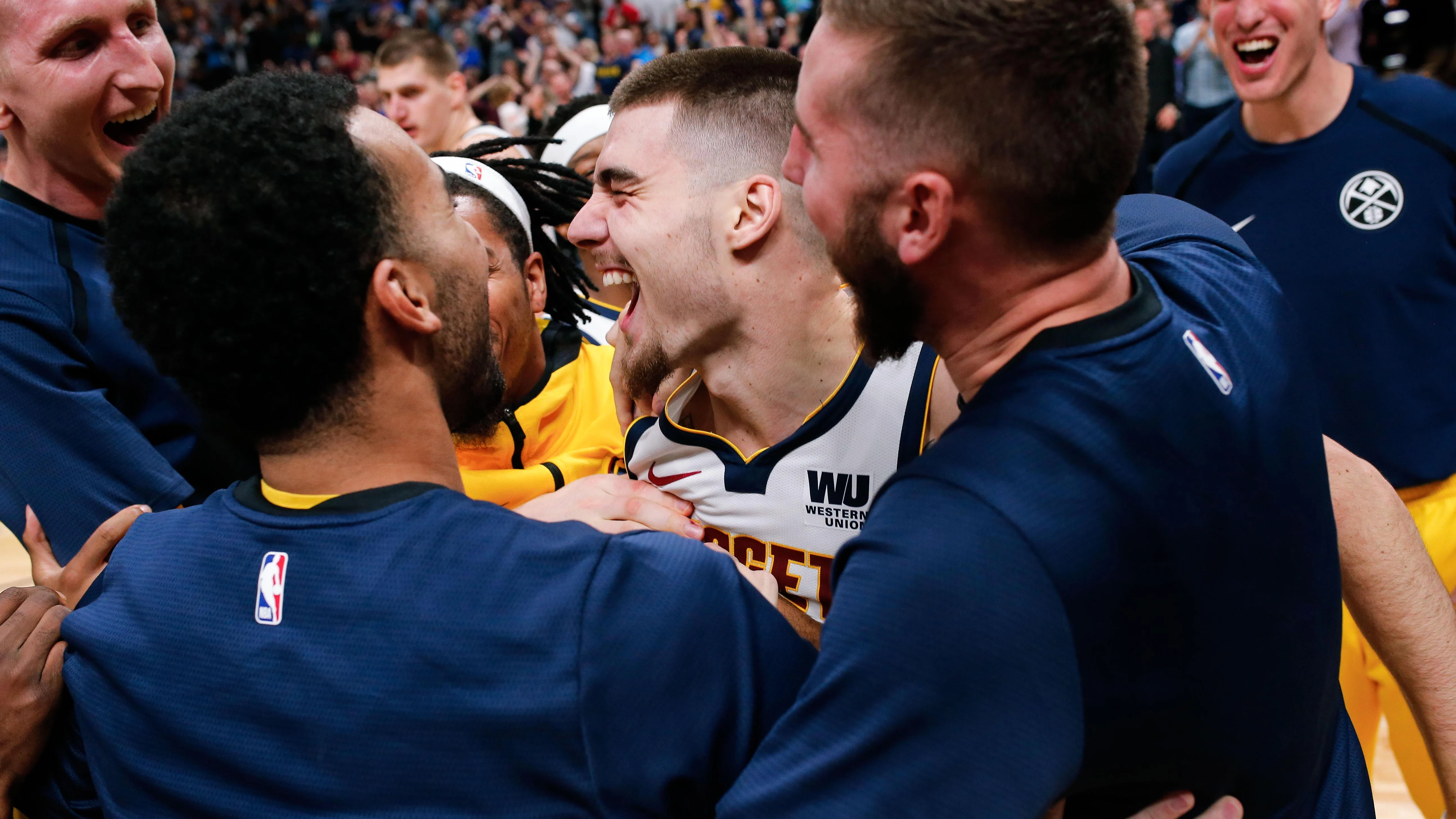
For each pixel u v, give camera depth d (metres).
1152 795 0.75
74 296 1.25
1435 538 1.86
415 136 3.94
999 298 0.73
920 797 0.64
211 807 0.71
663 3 12.14
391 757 0.68
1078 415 0.68
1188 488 0.69
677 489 1.14
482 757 0.68
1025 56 0.65
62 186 1.30
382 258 0.72
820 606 1.10
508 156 2.87
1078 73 0.65
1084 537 0.65
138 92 1.26
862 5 0.69
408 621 0.69
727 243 1.01
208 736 0.70
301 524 0.72
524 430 1.31
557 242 2.06
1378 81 1.88
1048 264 0.71
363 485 0.74
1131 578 0.66
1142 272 0.82
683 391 1.14
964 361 0.77
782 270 1.02
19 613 0.83
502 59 10.95
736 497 1.11
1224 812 0.75
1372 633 1.00
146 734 0.73
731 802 0.69
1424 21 1.85
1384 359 1.88
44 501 1.19
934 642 0.64
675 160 1.01
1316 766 0.83
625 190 1.04
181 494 1.20
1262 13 1.82
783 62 1.03
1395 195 1.85
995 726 0.63
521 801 0.68
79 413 1.19
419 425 0.77
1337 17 4.02
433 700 0.68
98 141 1.26
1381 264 1.87
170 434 1.28
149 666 0.72
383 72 3.90
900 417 1.03
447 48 3.95
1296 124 1.92
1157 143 6.28
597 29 12.17
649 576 0.71
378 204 0.72
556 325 1.49
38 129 1.23
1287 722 0.77
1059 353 0.71
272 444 0.74
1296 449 0.77
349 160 0.70
